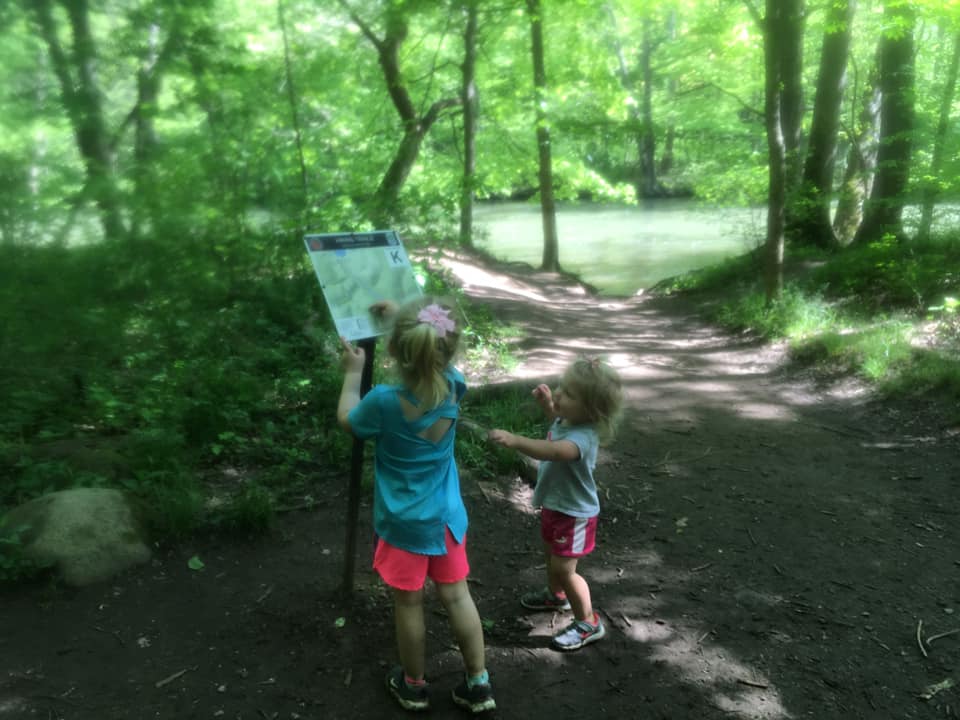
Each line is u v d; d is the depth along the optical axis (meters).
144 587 3.34
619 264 20.91
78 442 4.46
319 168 7.98
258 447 4.75
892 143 11.55
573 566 3.05
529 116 17.48
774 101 8.98
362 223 7.19
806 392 6.89
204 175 5.81
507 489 4.54
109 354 4.89
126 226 5.19
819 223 13.73
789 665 3.02
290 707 2.70
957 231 10.02
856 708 2.77
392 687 2.75
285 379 5.74
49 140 5.22
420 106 15.46
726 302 11.80
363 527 3.96
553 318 11.16
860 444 5.51
